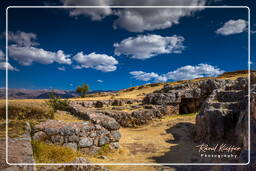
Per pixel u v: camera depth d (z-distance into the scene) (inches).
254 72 786.8
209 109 505.7
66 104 595.2
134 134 617.9
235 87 796.0
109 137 397.7
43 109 400.8
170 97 927.0
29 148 190.9
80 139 357.4
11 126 270.5
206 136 486.3
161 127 698.2
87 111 495.8
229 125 461.1
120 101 1086.4
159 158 378.0
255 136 271.9
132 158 374.0
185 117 800.3
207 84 976.3
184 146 468.1
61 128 343.3
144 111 797.2
